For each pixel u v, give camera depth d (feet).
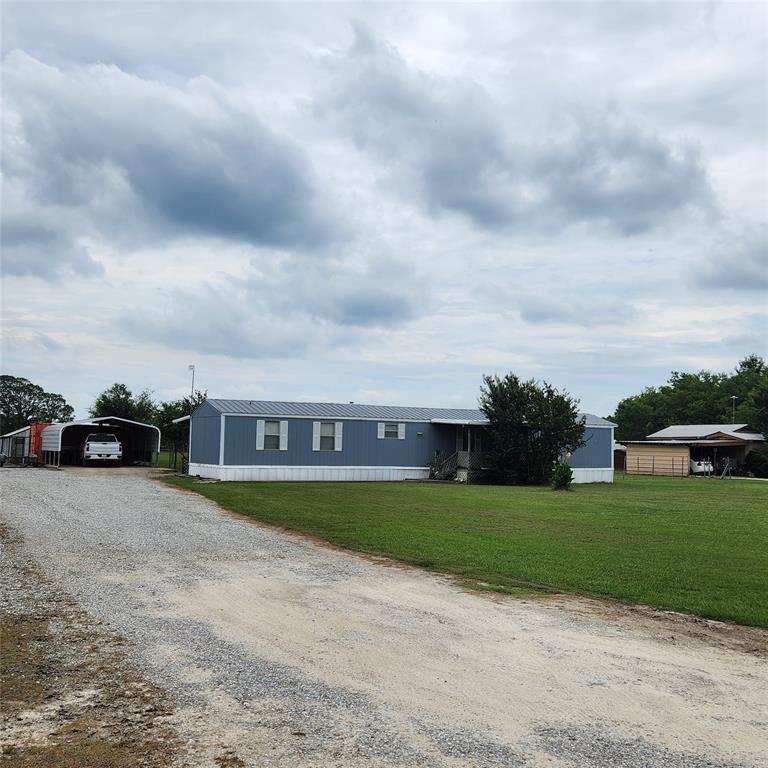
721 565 37.37
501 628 25.14
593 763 14.70
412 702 18.04
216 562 37.35
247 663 21.08
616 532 50.01
